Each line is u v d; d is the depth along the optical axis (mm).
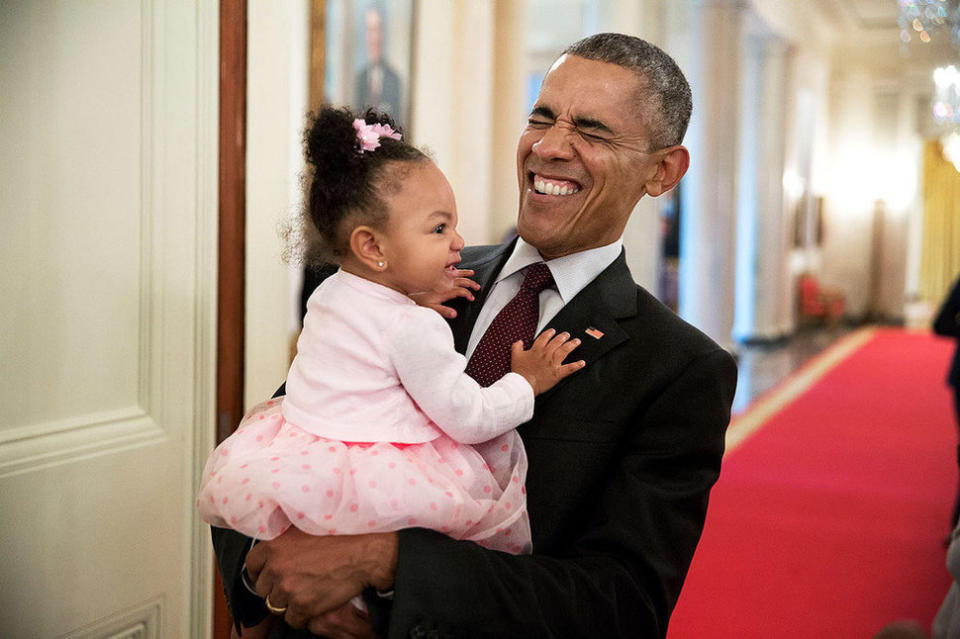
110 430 1983
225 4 2264
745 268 14656
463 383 1444
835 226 18203
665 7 9281
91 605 1952
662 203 11562
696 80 11328
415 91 5645
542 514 1554
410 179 1453
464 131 6020
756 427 8141
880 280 18062
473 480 1468
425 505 1382
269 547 1426
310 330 1542
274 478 1369
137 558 2076
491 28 6152
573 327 1669
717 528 5234
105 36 1921
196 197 2209
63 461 1854
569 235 1677
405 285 1501
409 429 1458
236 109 2324
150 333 2082
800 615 4016
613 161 1640
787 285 15195
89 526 1935
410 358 1434
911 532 5203
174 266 2146
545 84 1721
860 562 4695
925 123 17297
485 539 1471
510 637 1367
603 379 1611
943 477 6438
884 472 6555
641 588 1451
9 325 1738
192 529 2250
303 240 1552
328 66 5027
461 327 1786
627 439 1593
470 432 1438
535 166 1686
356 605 1429
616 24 8406
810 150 16594
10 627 1760
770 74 14328
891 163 17625
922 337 16078
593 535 1501
